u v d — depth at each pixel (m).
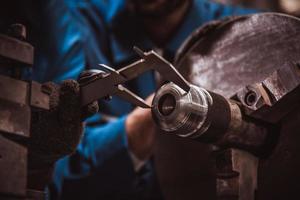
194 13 1.67
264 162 0.75
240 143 0.73
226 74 0.82
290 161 0.73
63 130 0.67
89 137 1.49
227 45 0.83
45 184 0.72
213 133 0.69
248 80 0.80
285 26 0.77
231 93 0.81
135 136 1.42
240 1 2.18
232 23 0.84
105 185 1.49
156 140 0.94
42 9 1.50
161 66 0.62
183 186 0.89
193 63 0.87
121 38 1.67
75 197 1.49
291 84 0.71
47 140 0.67
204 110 0.67
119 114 1.59
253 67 0.80
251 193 0.74
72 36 1.55
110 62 1.67
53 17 1.52
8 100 0.62
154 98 0.68
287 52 0.76
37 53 1.47
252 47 0.80
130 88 1.60
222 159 0.74
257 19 0.81
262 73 0.78
